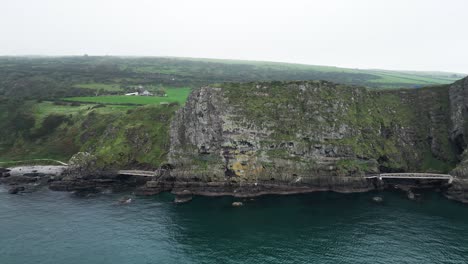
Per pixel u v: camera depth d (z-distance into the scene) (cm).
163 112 17788
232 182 13350
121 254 8600
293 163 13788
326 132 14550
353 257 8381
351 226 10125
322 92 15650
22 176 15538
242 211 11406
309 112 14988
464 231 9681
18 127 19725
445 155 15188
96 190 13925
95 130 18738
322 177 13650
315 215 11000
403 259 8238
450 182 13050
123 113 19350
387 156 14838
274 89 15438
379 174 14000
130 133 16675
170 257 8456
